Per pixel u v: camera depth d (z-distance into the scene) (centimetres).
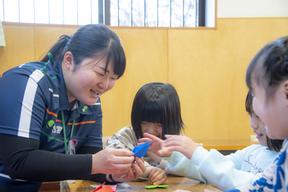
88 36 106
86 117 128
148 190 110
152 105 143
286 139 79
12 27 262
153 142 126
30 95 102
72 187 117
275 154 131
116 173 109
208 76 290
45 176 100
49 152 103
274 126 73
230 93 292
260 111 74
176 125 147
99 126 135
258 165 139
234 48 291
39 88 105
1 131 100
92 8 305
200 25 325
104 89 108
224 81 291
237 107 293
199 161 115
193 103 289
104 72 104
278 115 71
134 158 114
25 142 100
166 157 130
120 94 281
